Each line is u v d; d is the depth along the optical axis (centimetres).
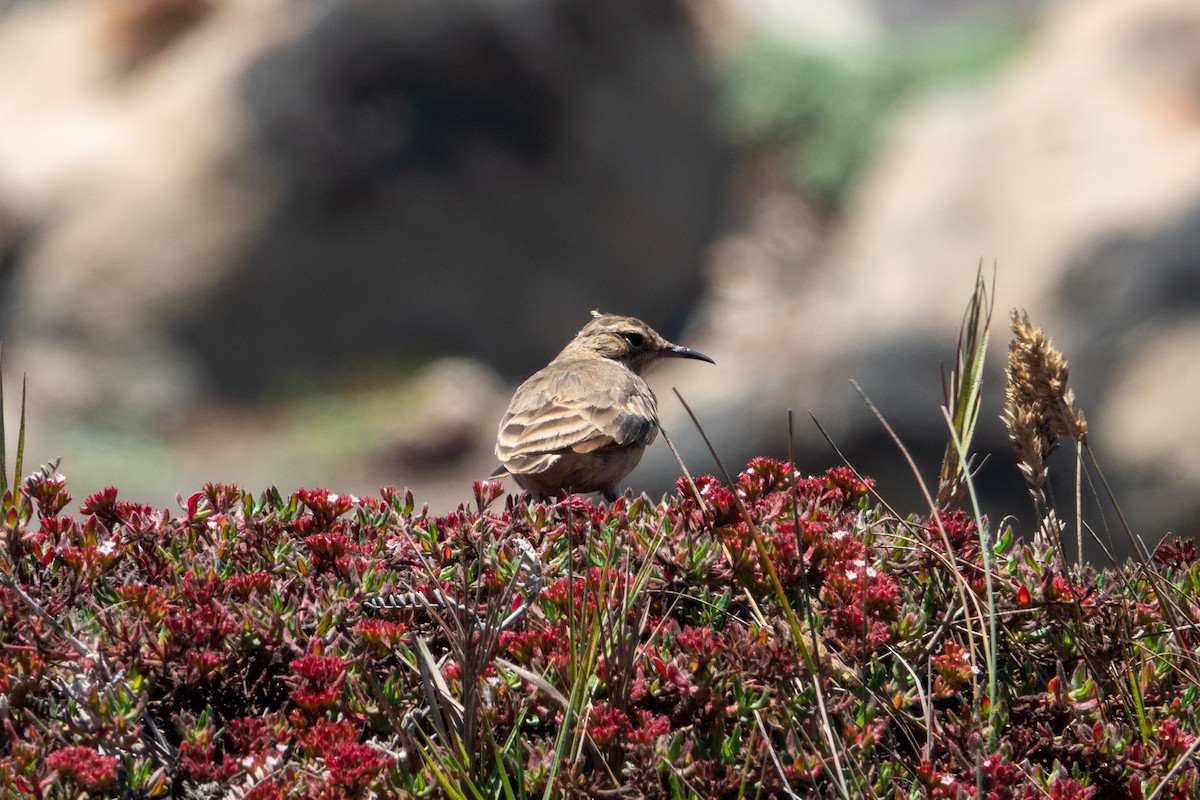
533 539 535
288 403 2456
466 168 2594
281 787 407
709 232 2891
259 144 2502
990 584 459
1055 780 434
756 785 432
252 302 2473
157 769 426
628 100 2794
